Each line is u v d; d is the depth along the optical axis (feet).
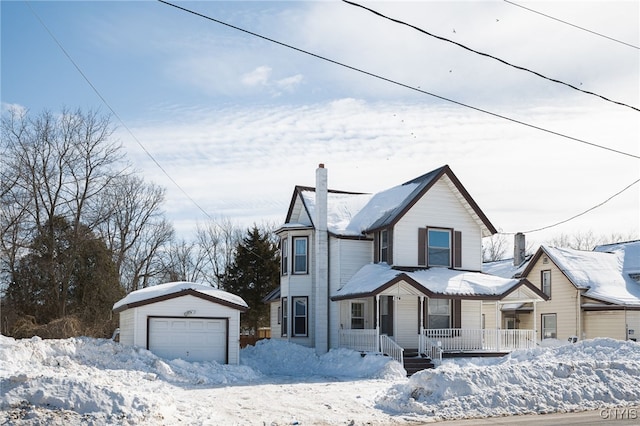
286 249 117.50
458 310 105.81
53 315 141.79
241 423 49.47
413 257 106.32
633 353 81.51
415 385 59.57
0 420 42.39
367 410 56.65
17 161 141.49
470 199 109.81
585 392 61.21
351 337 101.81
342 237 109.60
